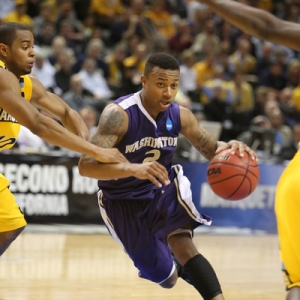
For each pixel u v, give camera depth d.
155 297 14.26
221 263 19.97
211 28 44.81
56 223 26.52
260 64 45.19
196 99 37.59
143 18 42.81
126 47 39.91
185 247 11.07
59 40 36.25
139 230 11.33
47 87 32.47
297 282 8.31
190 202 11.09
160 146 11.23
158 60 10.59
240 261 20.53
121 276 17.02
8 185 11.92
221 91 36.47
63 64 34.28
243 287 16.00
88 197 27.06
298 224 8.11
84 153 10.02
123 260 19.86
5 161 25.73
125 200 11.40
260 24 8.23
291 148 31.72
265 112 37.97
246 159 11.41
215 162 11.43
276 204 8.59
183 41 44.06
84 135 12.62
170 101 10.77
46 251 21.06
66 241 23.70
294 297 8.11
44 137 10.12
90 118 27.70
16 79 10.61
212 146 11.92
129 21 42.81
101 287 15.31
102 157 9.95
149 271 11.58
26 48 11.35
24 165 26.03
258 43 48.91
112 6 44.66
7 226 11.73
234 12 8.38
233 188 11.28
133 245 11.45
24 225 12.05
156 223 11.21
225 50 43.28
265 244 25.22
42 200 26.31
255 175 11.41
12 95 10.26
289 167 8.56
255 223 28.88
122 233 11.53
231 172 11.24
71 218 26.75
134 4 43.62
